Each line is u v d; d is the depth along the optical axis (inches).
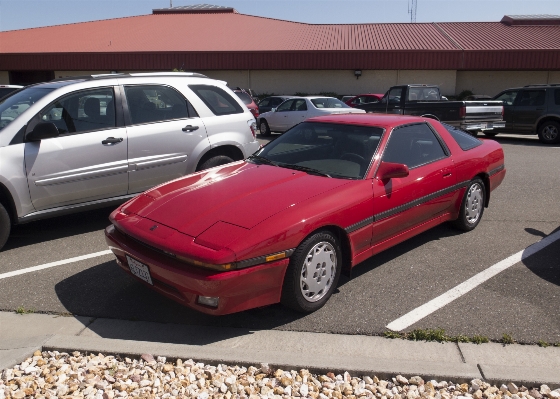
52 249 214.5
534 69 1027.3
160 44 1159.6
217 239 138.3
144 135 232.5
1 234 204.7
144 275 150.1
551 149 526.0
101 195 226.8
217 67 1100.5
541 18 1262.3
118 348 134.4
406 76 1085.1
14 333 146.1
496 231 233.8
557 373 122.8
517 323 149.0
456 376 122.5
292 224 144.3
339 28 1275.8
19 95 232.1
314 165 184.4
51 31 1298.0
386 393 118.7
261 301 143.3
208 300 137.0
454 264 194.2
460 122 529.7
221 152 261.1
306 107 610.2
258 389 120.5
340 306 161.3
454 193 213.0
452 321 150.6
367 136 189.5
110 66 1115.3
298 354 131.8
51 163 209.2
